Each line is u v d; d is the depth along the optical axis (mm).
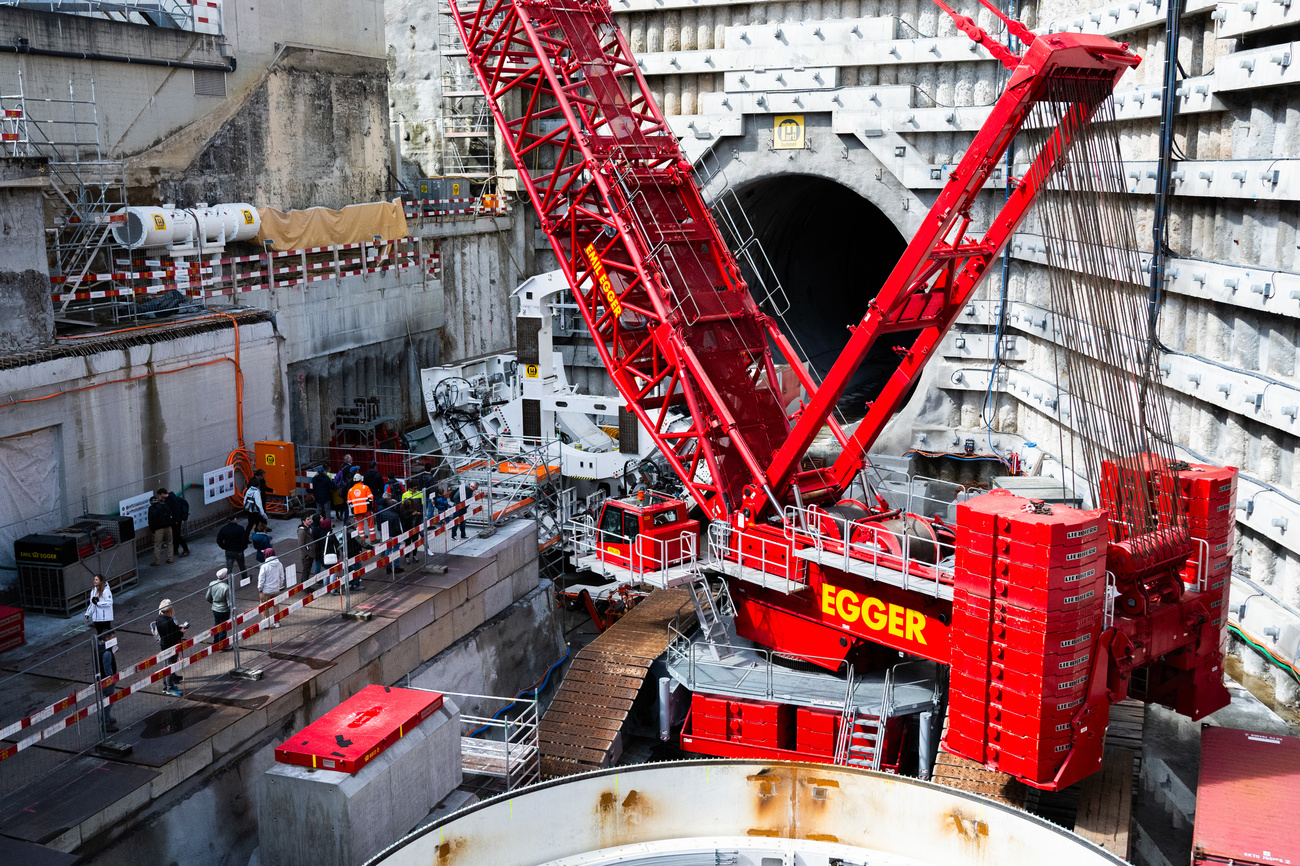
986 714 18406
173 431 28641
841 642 23375
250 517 27844
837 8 37625
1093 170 21266
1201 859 15055
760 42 37844
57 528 25438
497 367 41906
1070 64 19750
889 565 22062
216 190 37406
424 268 43875
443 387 37469
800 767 14211
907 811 13852
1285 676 23328
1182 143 27766
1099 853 12328
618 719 23484
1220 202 25703
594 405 34094
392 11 54312
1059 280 21484
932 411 38531
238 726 19109
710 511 25828
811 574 23594
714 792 14305
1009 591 17859
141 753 18000
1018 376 35969
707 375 25359
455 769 19109
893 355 54250
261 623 22453
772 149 38812
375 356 41250
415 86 54594
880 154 36875
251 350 31484
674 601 28625
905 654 24234
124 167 32938
